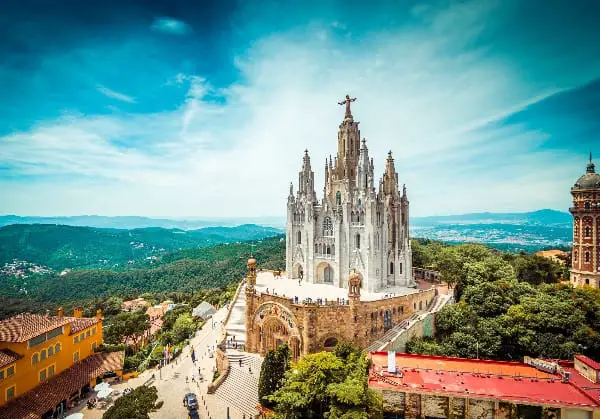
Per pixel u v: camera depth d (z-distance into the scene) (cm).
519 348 8262
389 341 7888
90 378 8256
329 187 11225
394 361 5594
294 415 5328
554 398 4897
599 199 11194
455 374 5578
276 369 6650
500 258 12888
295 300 8281
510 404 4862
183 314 14675
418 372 5659
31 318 8231
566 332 8025
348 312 8062
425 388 5172
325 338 7950
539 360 5997
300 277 11800
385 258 10488
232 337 9688
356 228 10206
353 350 6656
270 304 8594
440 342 8788
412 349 8025
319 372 5459
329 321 7969
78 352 8719
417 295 9356
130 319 12475
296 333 8000
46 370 7719
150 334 14425
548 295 8956
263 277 12369
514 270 11756
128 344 12675
